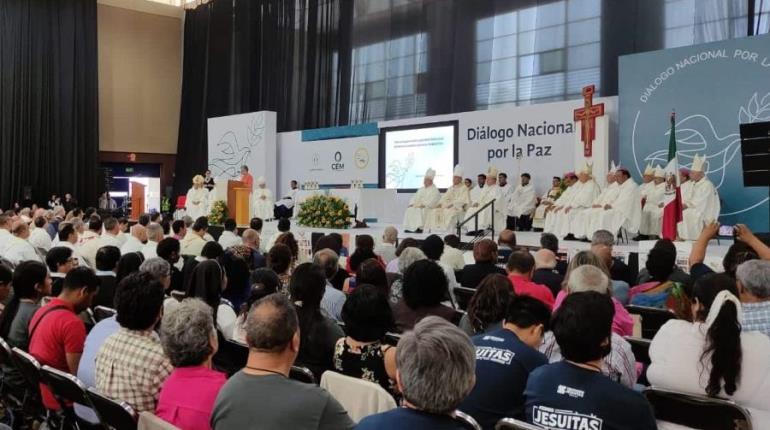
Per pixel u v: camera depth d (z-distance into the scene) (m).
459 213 10.88
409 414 1.45
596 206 8.78
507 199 11.20
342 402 2.24
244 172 14.45
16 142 18.05
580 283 2.87
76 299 3.19
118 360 2.39
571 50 12.14
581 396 1.83
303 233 10.14
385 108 15.50
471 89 13.73
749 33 9.84
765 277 2.60
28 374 3.00
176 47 21.12
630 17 11.30
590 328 1.86
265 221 12.70
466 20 13.83
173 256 5.22
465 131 12.64
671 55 9.54
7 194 18.02
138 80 20.38
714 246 7.60
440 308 3.19
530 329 2.35
